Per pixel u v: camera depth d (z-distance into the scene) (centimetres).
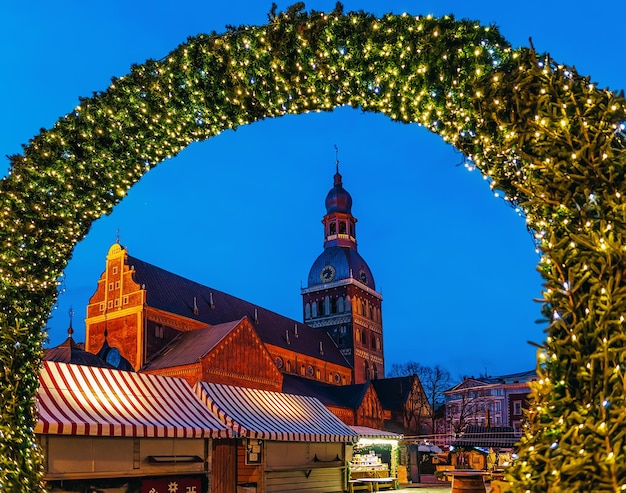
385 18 744
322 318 10406
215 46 827
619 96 577
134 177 959
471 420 9688
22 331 919
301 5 798
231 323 5825
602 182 549
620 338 490
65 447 1761
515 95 614
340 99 812
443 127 761
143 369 5697
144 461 1992
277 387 5947
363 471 4072
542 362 531
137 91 877
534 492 495
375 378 10444
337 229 11038
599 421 479
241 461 2455
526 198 676
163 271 7069
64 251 967
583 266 527
